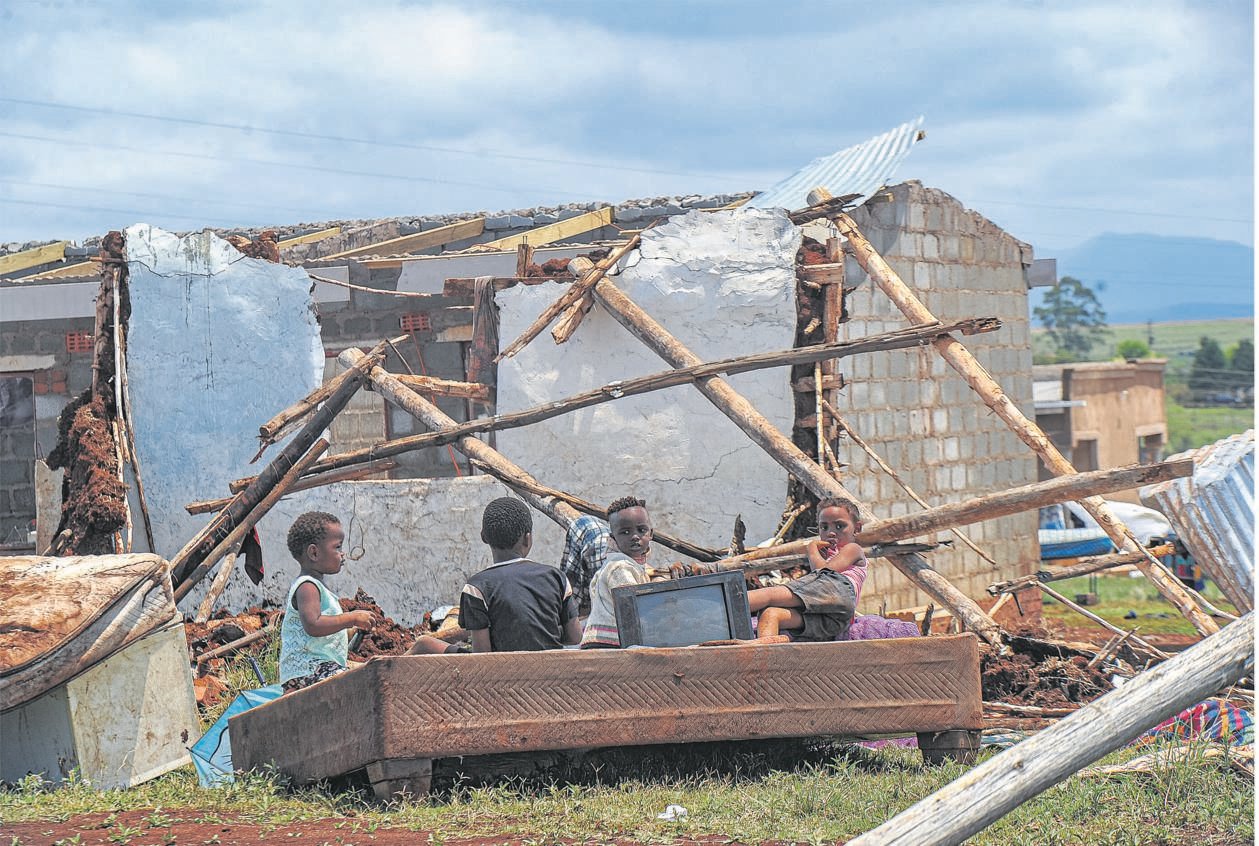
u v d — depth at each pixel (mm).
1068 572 27172
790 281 29547
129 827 14531
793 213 30562
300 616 18062
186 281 31703
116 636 18266
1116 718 11375
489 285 30797
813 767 17703
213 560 28625
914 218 35406
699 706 16531
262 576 29625
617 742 16156
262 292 31812
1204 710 19203
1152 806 15031
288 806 15555
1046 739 11281
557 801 15422
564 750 17234
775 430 27188
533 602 17203
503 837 13891
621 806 15102
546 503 27781
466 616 17078
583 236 40875
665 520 29703
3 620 17578
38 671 17250
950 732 17828
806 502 29094
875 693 17328
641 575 17922
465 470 37625
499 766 17062
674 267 29891
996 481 38469
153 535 31453
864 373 33125
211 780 17562
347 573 31578
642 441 29859
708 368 27844
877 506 33188
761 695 16797
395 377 29984
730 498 29453
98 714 18203
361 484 31547
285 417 29547
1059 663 24422
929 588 25078
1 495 42531
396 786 15359
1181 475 22469
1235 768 16125
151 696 18984
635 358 29969
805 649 17047
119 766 18344
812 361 28188
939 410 36062
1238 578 26250
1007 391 39594
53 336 40781
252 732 17562
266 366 31625
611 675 16203
